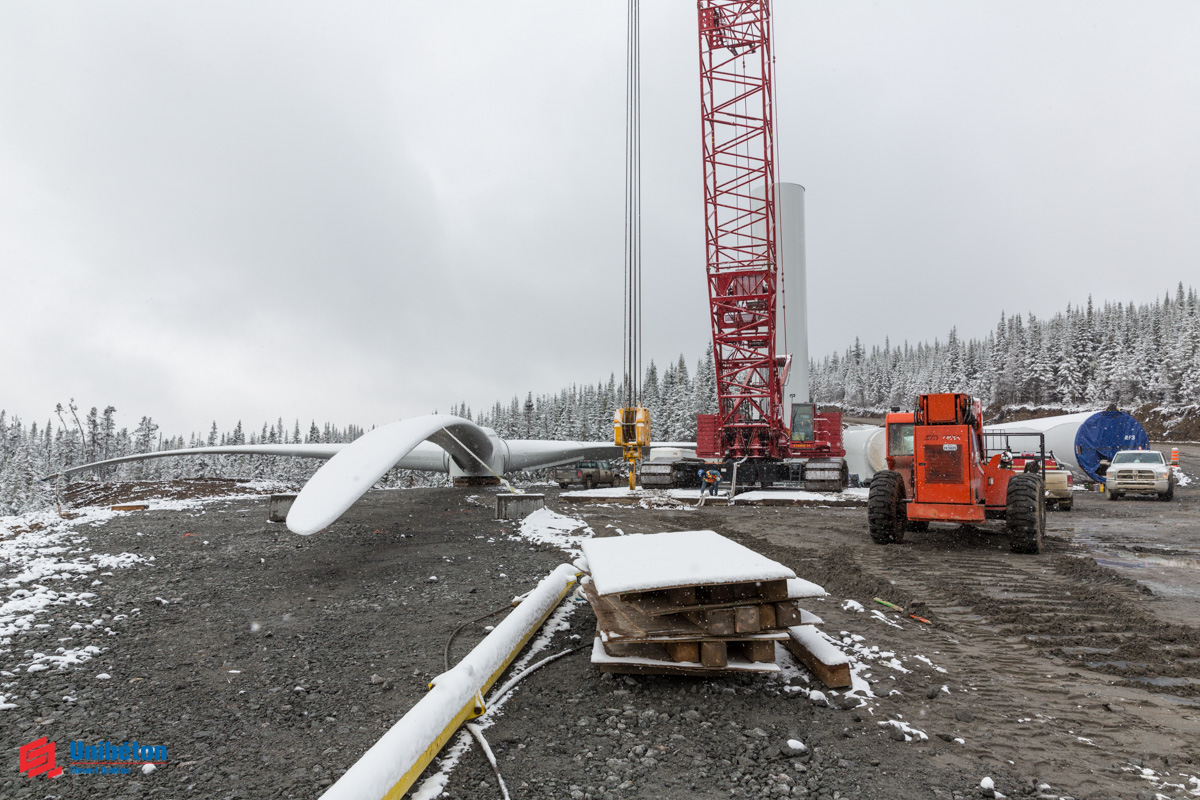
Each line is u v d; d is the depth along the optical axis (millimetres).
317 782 3188
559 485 36000
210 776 3258
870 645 5441
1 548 9609
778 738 3705
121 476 84812
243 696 4316
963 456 10242
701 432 24938
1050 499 18109
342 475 10281
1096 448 27969
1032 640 5633
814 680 4574
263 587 7566
